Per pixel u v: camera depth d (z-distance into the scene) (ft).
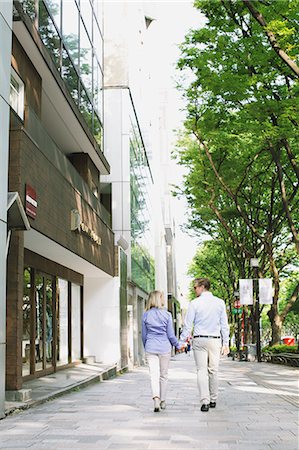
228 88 54.75
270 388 42.45
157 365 28.25
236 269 136.15
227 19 55.36
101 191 96.32
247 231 100.12
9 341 33.40
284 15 49.06
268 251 88.79
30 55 43.04
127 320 88.63
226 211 94.17
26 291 50.24
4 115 30.01
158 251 170.71
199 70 56.65
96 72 73.92
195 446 19.19
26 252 49.83
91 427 23.47
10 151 34.04
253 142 64.13
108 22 99.35
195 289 28.58
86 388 46.29
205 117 65.92
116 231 93.71
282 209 85.71
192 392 39.55
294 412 27.96
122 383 52.70
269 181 85.15
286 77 56.18
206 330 27.71
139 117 117.70
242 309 131.64
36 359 52.80
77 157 70.59
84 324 79.36
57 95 51.31
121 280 82.99
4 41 30.53
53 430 22.81
